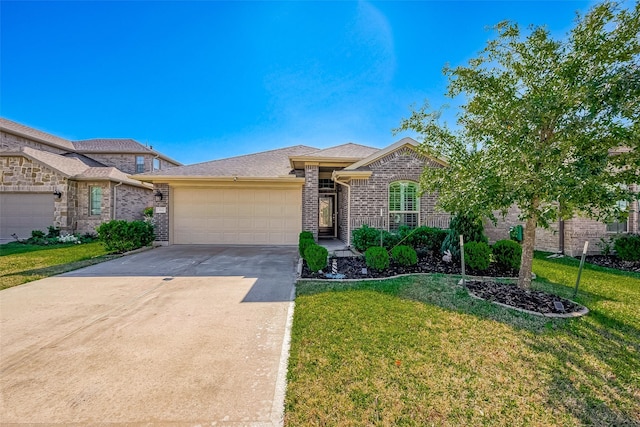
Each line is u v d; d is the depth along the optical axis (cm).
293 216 1360
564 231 1134
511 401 284
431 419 261
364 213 1237
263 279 736
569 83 473
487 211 519
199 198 1349
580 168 422
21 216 1673
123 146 2477
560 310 500
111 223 1121
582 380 317
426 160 1249
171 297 593
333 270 804
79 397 288
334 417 263
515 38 534
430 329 435
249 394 293
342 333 421
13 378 318
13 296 597
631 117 427
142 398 287
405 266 829
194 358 360
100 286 672
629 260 988
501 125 519
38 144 2173
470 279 705
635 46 434
